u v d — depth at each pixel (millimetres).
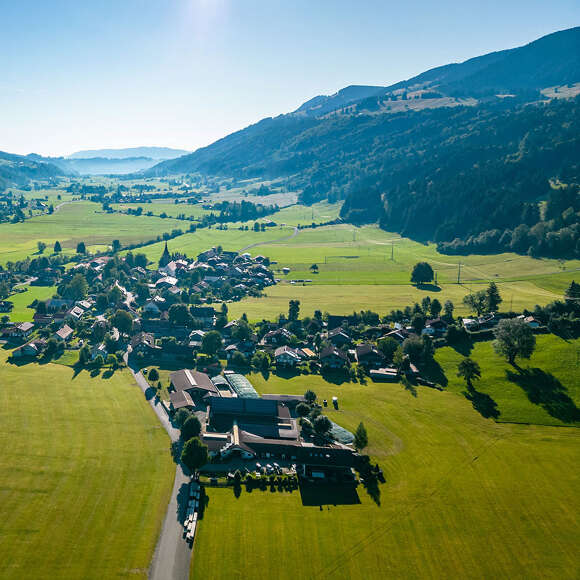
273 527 71312
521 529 71750
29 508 72938
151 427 99000
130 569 62719
